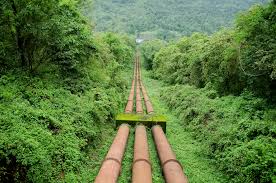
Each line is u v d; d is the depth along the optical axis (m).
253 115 12.23
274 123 10.42
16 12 10.71
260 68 12.30
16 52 11.87
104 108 13.88
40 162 7.34
